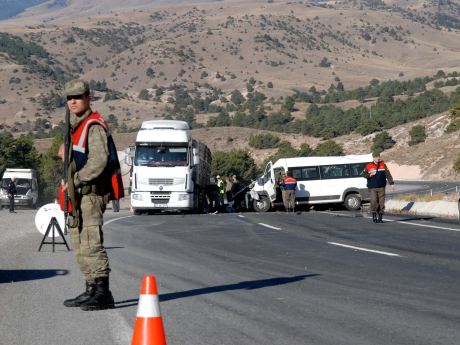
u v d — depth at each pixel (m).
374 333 9.38
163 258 19.06
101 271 11.20
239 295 12.52
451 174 174.12
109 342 9.14
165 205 48.19
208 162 60.47
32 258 19.56
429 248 20.27
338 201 52.75
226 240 24.73
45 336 9.57
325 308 11.18
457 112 145.75
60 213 21.69
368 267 16.23
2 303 12.19
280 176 53.25
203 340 9.12
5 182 80.50
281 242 23.34
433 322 10.00
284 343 8.91
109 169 10.84
